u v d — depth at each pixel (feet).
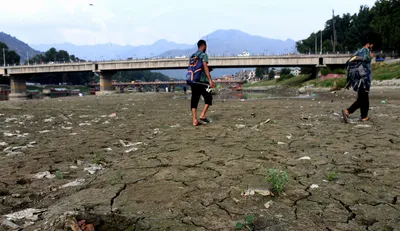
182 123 27.35
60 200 9.68
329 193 9.70
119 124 28.43
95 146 18.03
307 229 7.39
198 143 17.78
